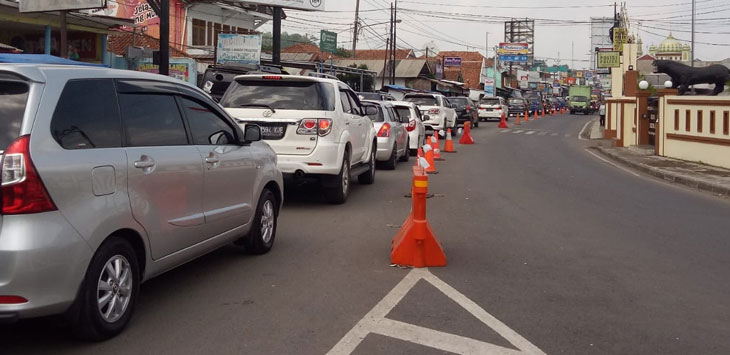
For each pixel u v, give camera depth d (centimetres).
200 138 593
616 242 831
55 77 443
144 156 497
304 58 4962
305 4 3005
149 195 500
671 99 2097
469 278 648
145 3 3006
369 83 4916
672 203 1198
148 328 496
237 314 532
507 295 594
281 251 752
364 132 1227
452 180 1456
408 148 1888
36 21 1928
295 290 600
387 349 461
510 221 967
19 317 397
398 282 629
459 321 522
